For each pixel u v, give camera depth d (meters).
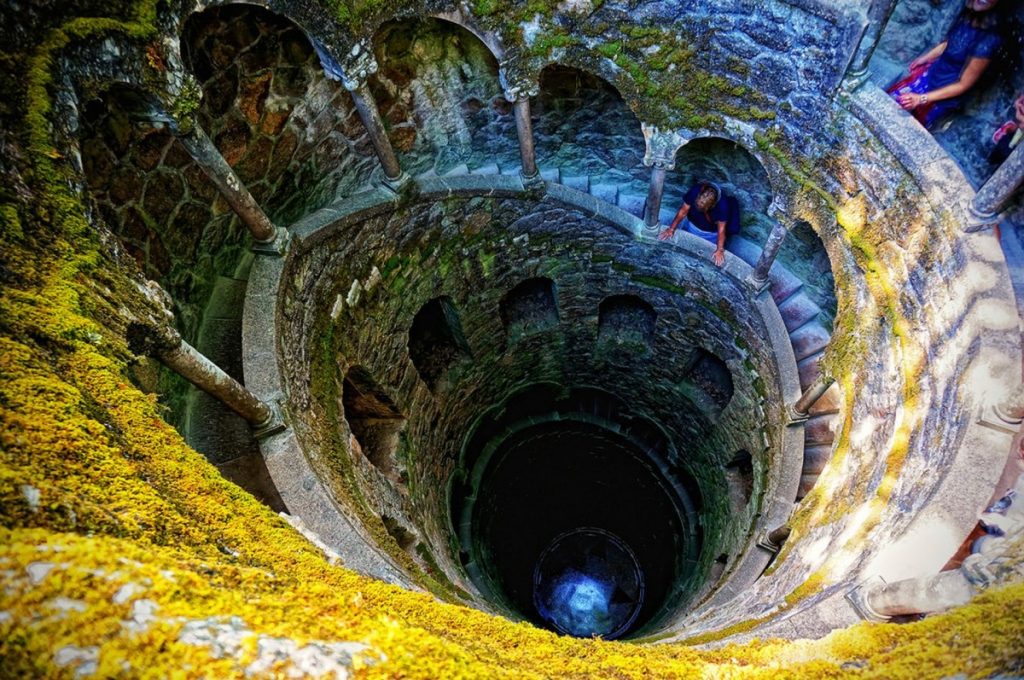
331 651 2.08
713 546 11.12
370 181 8.12
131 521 2.40
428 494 10.25
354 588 2.78
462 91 8.06
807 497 6.82
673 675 2.83
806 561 5.59
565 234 9.89
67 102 4.25
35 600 1.85
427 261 9.11
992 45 5.27
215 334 6.38
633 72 7.03
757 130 6.84
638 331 11.69
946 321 5.13
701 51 6.59
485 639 2.83
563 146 9.17
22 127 3.92
